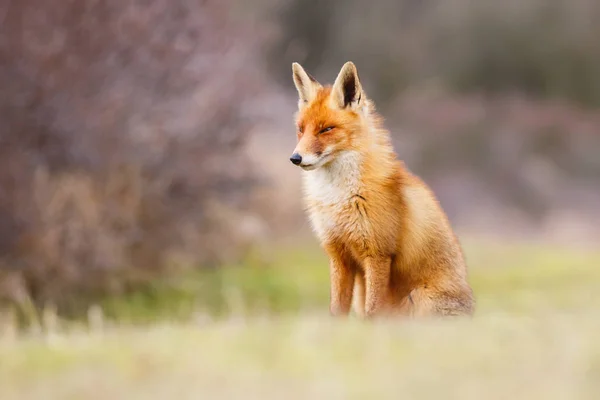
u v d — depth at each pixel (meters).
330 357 8.58
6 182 19.55
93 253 20.58
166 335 9.73
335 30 58.19
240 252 24.89
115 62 21.27
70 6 20.61
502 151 46.09
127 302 20.59
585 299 19.08
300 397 7.55
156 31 22.06
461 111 51.16
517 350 8.78
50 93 19.95
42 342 9.84
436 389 7.70
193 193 23.28
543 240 35.38
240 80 23.98
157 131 22.16
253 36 26.02
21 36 19.92
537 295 20.62
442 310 12.07
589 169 47.22
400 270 12.24
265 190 27.19
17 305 19.16
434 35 59.06
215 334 9.61
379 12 59.25
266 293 21.91
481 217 40.22
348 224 12.08
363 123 12.25
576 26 59.38
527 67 58.69
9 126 19.55
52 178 20.67
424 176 43.94
